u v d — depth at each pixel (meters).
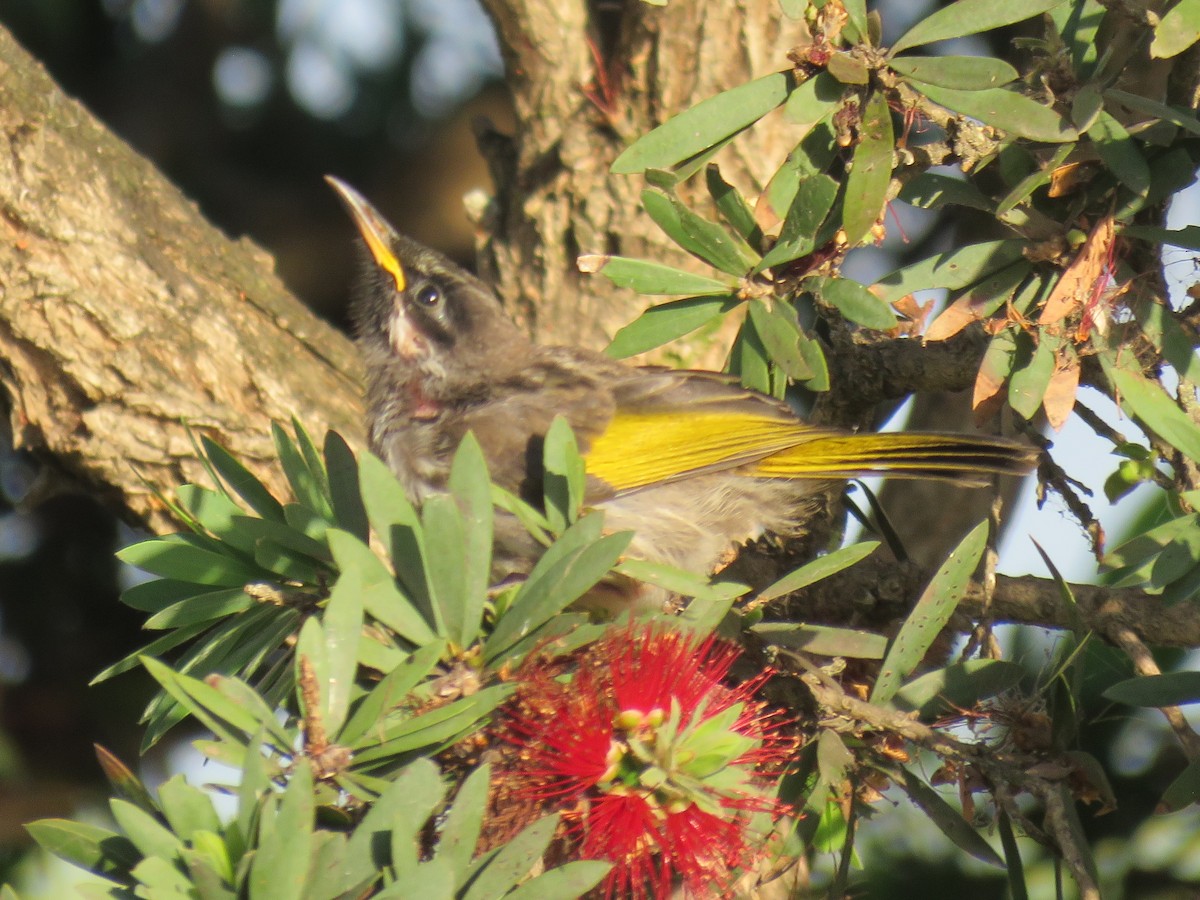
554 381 9.20
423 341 9.62
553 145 9.87
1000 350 6.91
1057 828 6.14
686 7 9.37
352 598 5.25
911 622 6.41
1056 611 7.61
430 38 13.06
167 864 4.57
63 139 8.75
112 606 11.23
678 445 8.62
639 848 5.45
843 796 6.80
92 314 8.58
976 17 6.32
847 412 8.73
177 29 13.09
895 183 6.80
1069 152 6.62
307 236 13.14
